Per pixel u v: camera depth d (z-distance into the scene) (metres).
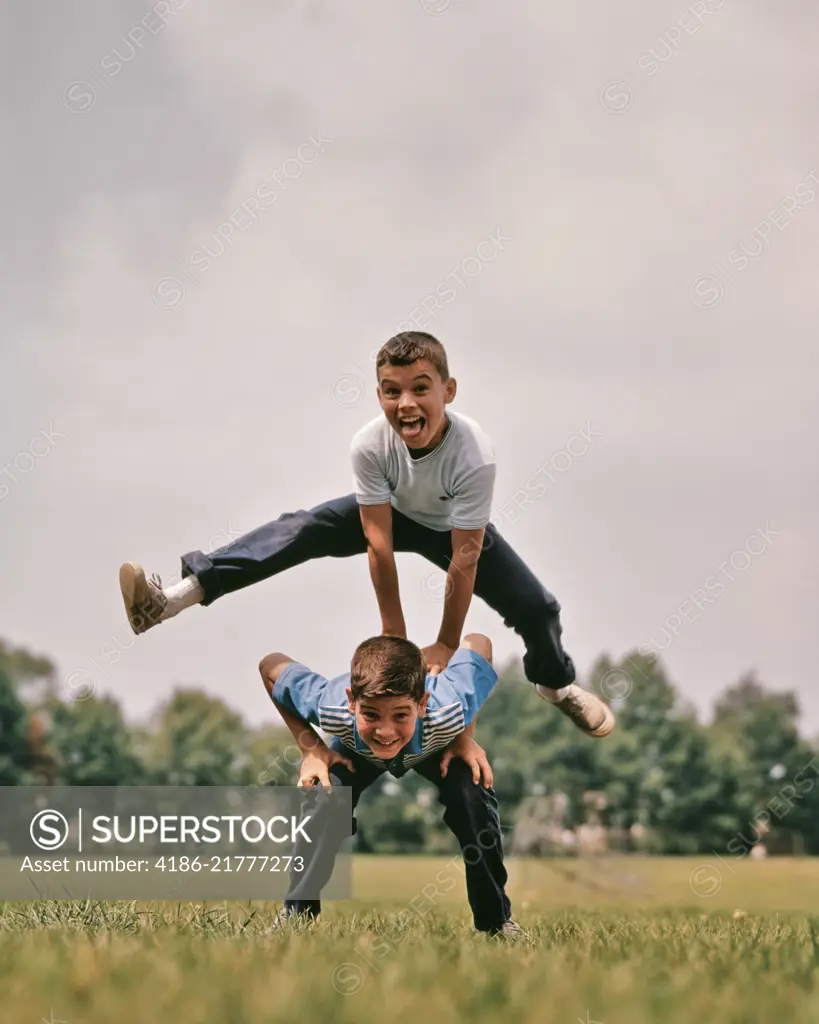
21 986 2.45
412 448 5.36
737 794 53.16
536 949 3.45
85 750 50.28
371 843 48.06
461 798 4.41
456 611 5.53
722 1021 2.20
